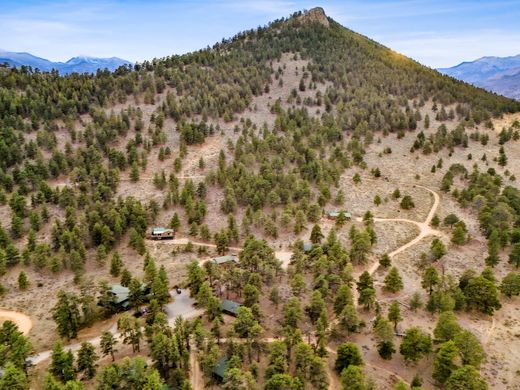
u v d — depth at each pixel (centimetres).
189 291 10575
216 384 7362
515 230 12631
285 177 16275
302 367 7206
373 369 7844
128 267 11919
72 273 11631
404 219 14925
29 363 7538
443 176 18562
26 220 13812
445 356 7219
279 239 13462
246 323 8119
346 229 13988
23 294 10606
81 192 15388
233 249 12925
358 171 19012
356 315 8575
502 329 9094
